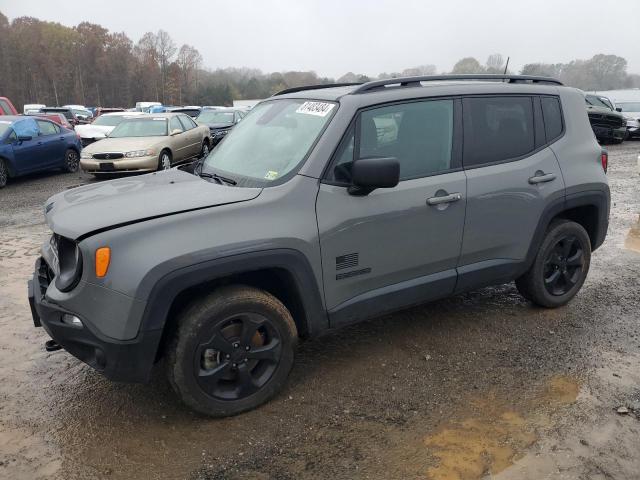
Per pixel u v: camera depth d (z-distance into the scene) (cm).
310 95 371
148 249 270
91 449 283
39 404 325
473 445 281
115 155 1177
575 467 264
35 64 9044
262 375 314
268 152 345
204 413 300
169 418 309
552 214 413
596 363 364
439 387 337
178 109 2666
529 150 403
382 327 423
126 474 264
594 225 453
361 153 331
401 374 353
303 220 307
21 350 394
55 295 285
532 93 409
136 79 10119
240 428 299
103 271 268
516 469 263
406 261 351
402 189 341
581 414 307
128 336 270
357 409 315
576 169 423
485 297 484
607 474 259
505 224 390
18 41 8825
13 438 292
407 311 454
